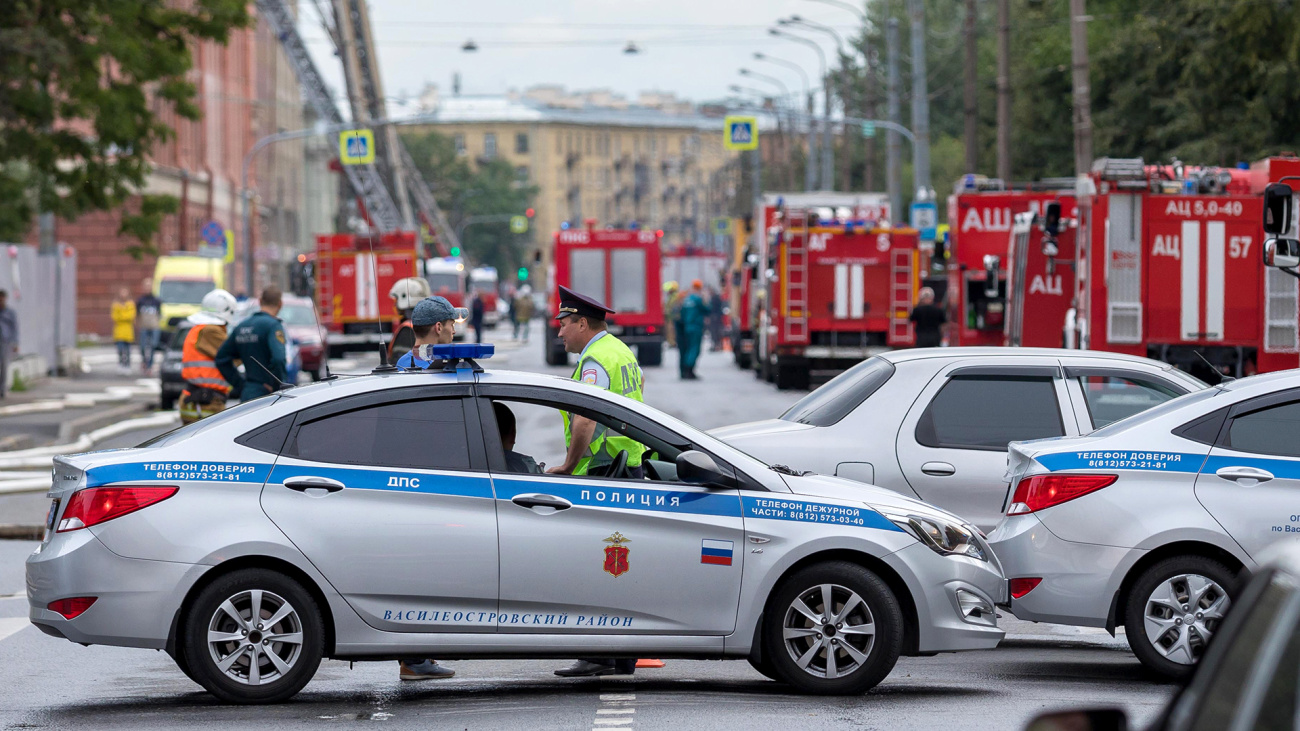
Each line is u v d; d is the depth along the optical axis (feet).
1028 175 597.11
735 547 84.69
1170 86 439.63
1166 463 91.20
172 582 81.46
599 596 83.92
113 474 82.64
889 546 85.61
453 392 85.46
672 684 91.97
